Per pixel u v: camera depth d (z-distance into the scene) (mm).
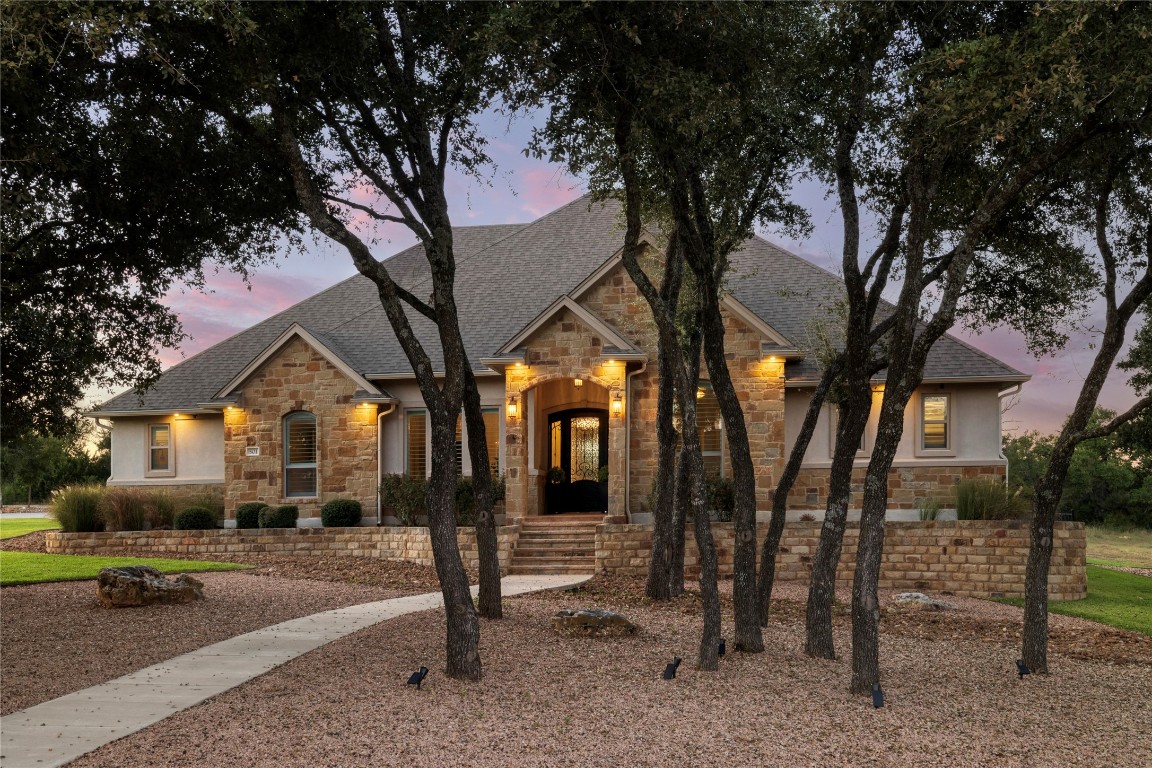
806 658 11922
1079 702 10195
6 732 8641
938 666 11914
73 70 12164
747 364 22688
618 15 10680
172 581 16219
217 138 14773
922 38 12062
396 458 25141
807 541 20625
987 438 22875
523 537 22609
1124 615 17266
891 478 23125
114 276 15367
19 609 15406
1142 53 9164
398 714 9180
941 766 7883
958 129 10398
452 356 11562
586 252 29078
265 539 23234
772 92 12578
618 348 22766
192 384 27203
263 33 11109
